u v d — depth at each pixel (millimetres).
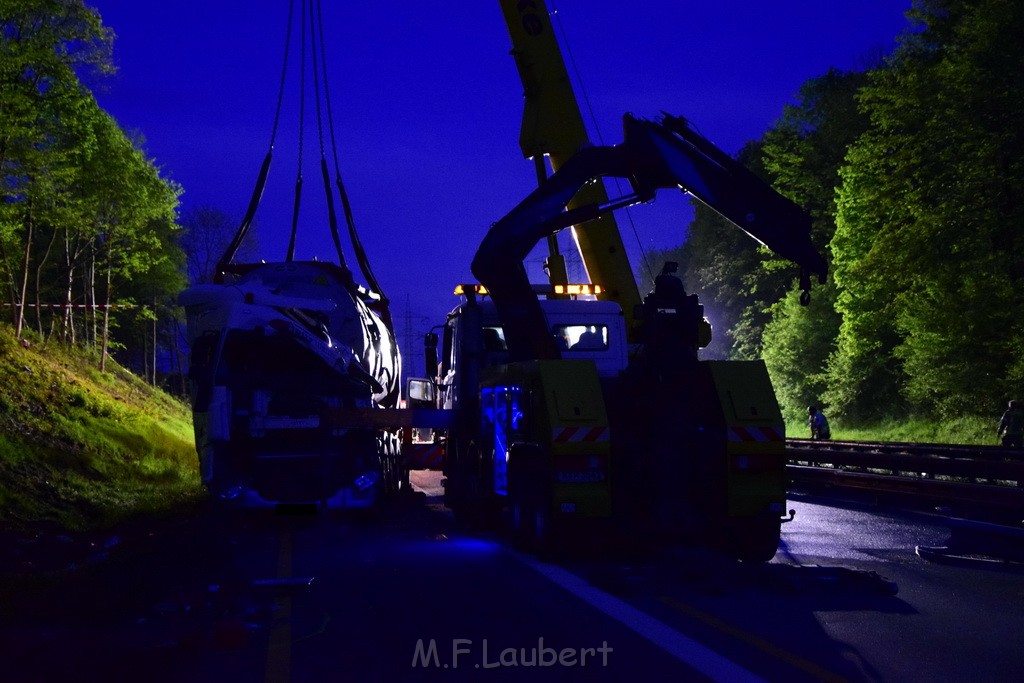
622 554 11656
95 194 36281
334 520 15531
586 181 12820
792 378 54844
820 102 62406
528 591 9297
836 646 6938
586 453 10945
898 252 38281
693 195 12359
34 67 28438
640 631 7461
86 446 21469
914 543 12570
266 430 15125
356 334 17906
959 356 36312
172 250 51969
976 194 36375
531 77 16531
